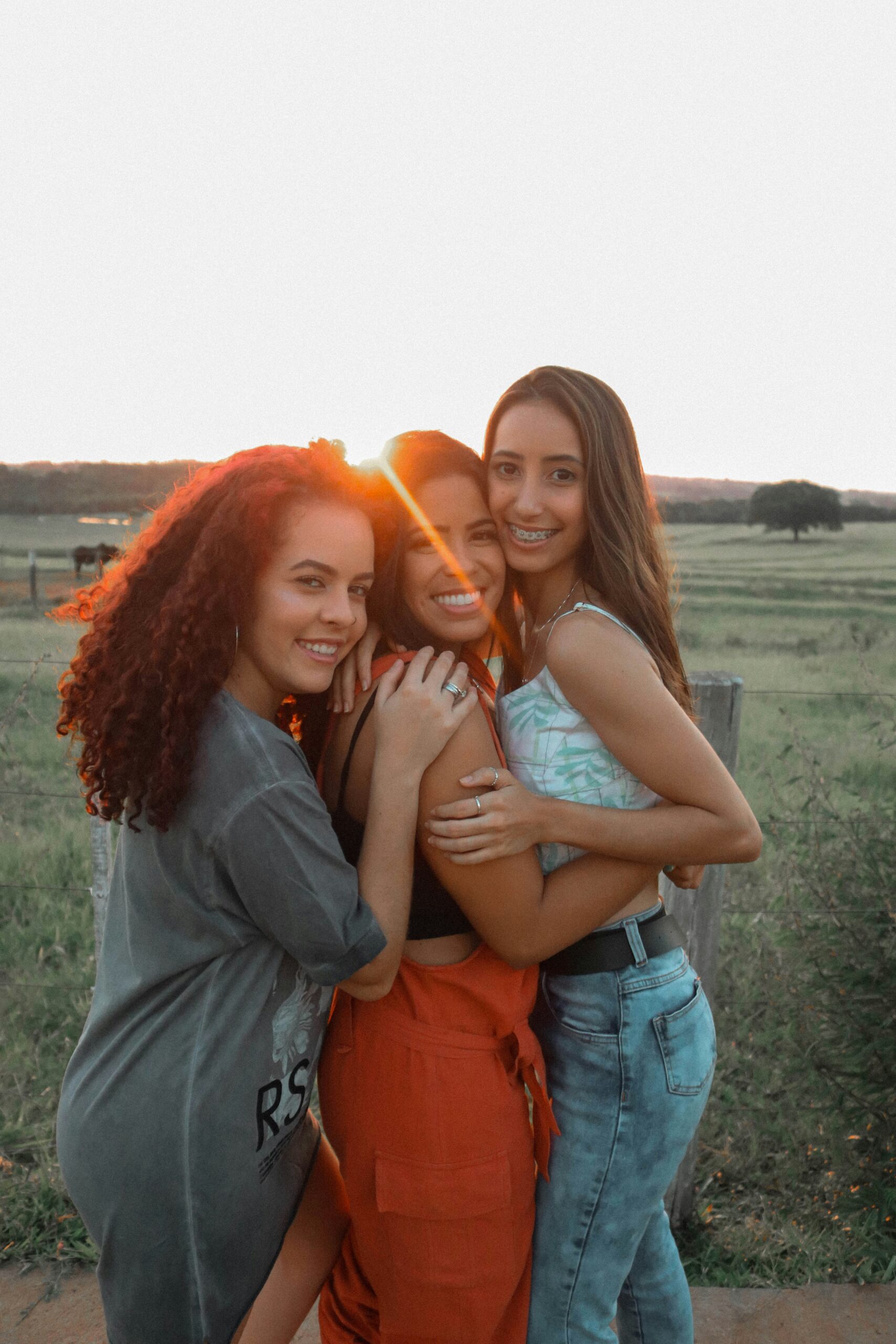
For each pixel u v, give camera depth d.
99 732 1.41
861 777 5.22
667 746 1.52
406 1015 1.51
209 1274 1.45
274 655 1.48
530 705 1.66
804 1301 2.39
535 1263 1.65
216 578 1.40
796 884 3.16
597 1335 1.66
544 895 1.54
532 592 1.89
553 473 1.68
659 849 1.52
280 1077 1.46
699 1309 2.36
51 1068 3.13
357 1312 1.69
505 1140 1.51
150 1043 1.43
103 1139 1.43
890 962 2.73
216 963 1.43
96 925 2.76
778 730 7.00
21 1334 2.22
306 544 1.44
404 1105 1.48
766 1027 3.17
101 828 2.72
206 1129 1.40
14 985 3.42
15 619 12.47
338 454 1.61
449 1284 1.48
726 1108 3.03
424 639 1.79
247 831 1.33
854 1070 2.79
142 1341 1.49
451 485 1.70
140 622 1.47
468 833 1.42
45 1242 2.49
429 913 1.52
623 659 1.54
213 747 1.37
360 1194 1.53
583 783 1.62
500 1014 1.52
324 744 1.71
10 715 4.06
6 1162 2.73
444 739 1.45
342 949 1.34
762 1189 2.81
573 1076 1.64
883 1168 2.71
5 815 4.84
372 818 1.44
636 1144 1.62
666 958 1.68
